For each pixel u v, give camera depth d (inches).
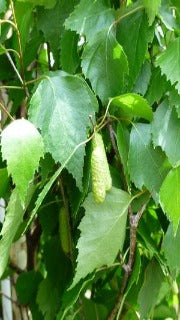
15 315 15.2
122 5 11.6
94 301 13.9
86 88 10.7
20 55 11.3
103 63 11.2
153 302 12.5
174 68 11.0
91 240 10.9
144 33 11.3
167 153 11.3
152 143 11.5
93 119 10.6
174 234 10.9
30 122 9.9
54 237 13.5
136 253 11.8
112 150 12.6
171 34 12.4
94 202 11.0
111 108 11.4
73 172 10.3
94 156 10.5
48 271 13.4
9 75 13.8
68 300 11.3
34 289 14.5
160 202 11.0
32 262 15.3
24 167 9.4
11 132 9.5
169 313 15.8
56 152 10.2
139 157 11.3
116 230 11.1
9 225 10.3
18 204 10.3
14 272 15.3
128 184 11.4
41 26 12.1
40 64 14.9
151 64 12.4
